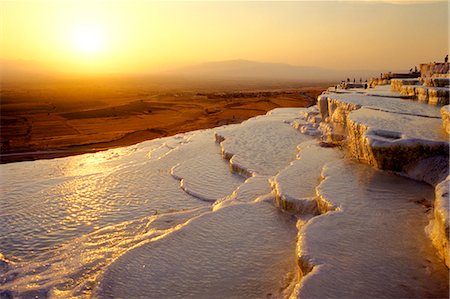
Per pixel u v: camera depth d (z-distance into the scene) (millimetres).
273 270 7430
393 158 9766
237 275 7344
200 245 8555
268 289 6867
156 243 8758
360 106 14531
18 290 8070
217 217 9969
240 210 10328
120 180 16094
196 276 7375
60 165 19828
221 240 8742
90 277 8227
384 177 9711
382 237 6793
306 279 5688
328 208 8359
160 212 12562
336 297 5277
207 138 22781
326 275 5746
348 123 12336
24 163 20438
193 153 19391
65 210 13148
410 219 7406
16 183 16531
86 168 19031
